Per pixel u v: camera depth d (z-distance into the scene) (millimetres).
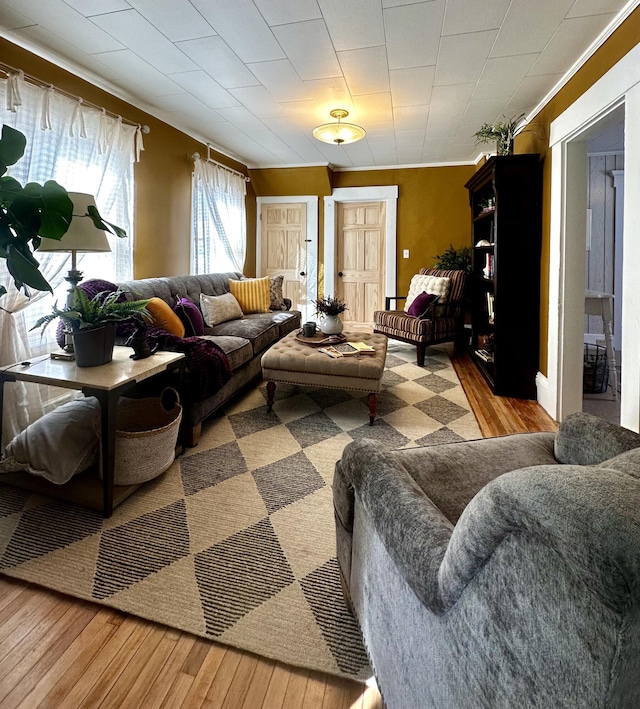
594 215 4934
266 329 4012
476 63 2869
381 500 963
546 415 3154
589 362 3729
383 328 5090
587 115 2549
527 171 3443
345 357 2932
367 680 1145
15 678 1131
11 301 2459
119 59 2840
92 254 3188
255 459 2395
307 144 4965
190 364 2451
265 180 6160
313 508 1915
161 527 1754
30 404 2607
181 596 1402
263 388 3785
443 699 731
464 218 5895
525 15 2316
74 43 2633
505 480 561
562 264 2980
